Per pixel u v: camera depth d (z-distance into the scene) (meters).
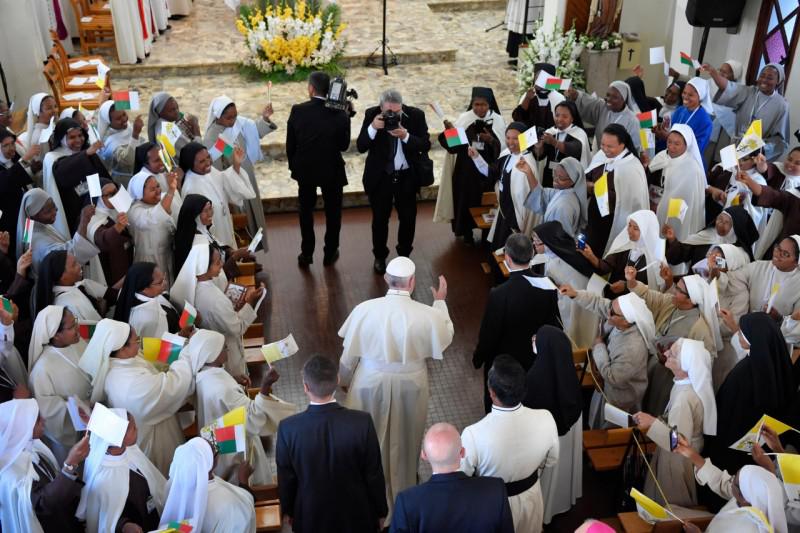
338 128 6.57
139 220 5.36
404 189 6.78
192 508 3.37
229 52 11.26
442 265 7.44
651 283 5.18
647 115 6.55
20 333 4.80
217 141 5.99
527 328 4.67
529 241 4.62
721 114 7.60
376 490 3.65
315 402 3.56
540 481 4.32
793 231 5.76
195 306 4.74
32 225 5.04
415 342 4.23
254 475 4.56
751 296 5.04
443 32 12.41
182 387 4.00
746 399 4.04
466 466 3.56
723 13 8.52
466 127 7.09
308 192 6.89
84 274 5.55
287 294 6.95
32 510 3.39
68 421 4.01
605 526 2.66
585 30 9.76
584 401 5.32
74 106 8.71
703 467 3.72
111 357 3.92
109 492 3.40
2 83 9.33
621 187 5.93
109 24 10.63
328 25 10.90
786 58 8.31
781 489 3.31
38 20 10.05
